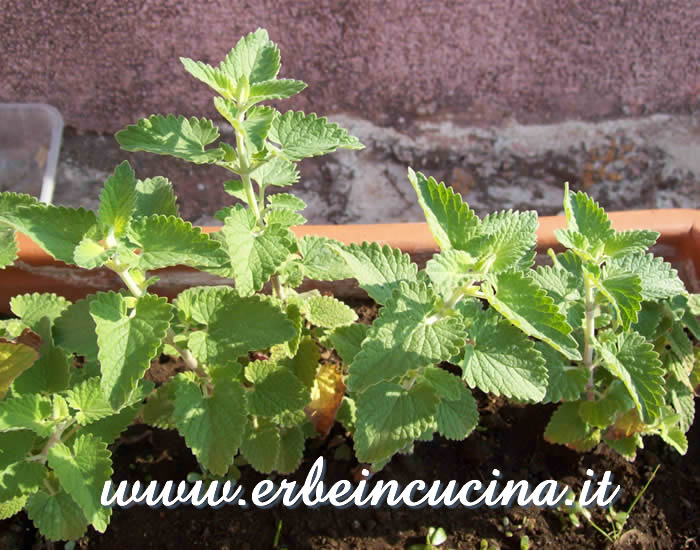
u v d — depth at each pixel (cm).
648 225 48
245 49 37
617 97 75
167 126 36
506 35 72
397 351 32
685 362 42
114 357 31
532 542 41
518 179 74
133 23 71
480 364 34
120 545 41
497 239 34
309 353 42
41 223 32
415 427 36
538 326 32
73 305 37
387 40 72
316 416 42
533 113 75
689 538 41
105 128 75
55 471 34
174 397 37
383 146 75
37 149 73
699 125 76
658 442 45
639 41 73
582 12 71
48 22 71
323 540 41
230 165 36
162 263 32
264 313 36
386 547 41
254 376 40
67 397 37
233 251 34
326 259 42
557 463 44
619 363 37
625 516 42
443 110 75
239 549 41
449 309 34
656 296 38
